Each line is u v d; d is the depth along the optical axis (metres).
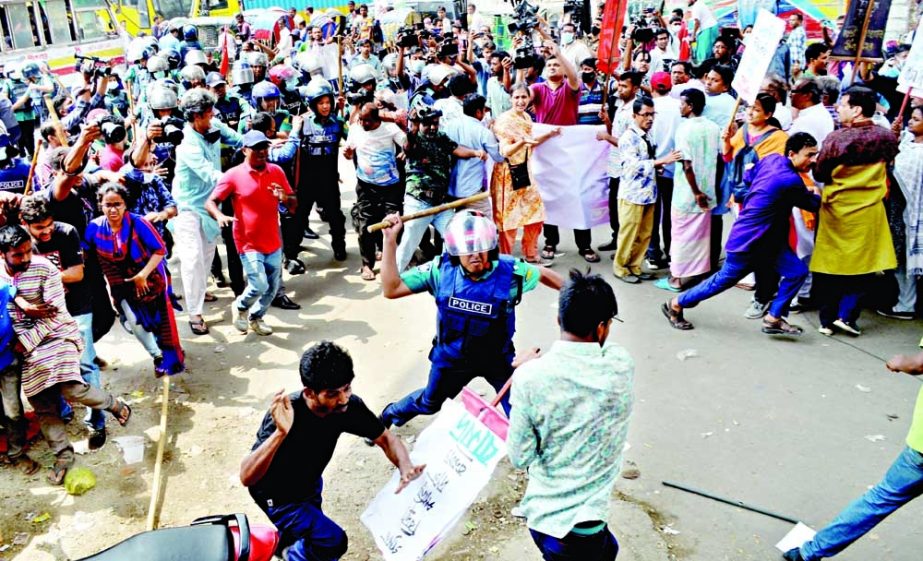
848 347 5.81
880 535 3.85
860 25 7.29
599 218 7.62
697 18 12.24
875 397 5.09
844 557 3.71
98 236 5.04
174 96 7.38
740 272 5.72
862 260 5.63
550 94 7.49
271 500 3.26
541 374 2.72
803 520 3.96
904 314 6.25
